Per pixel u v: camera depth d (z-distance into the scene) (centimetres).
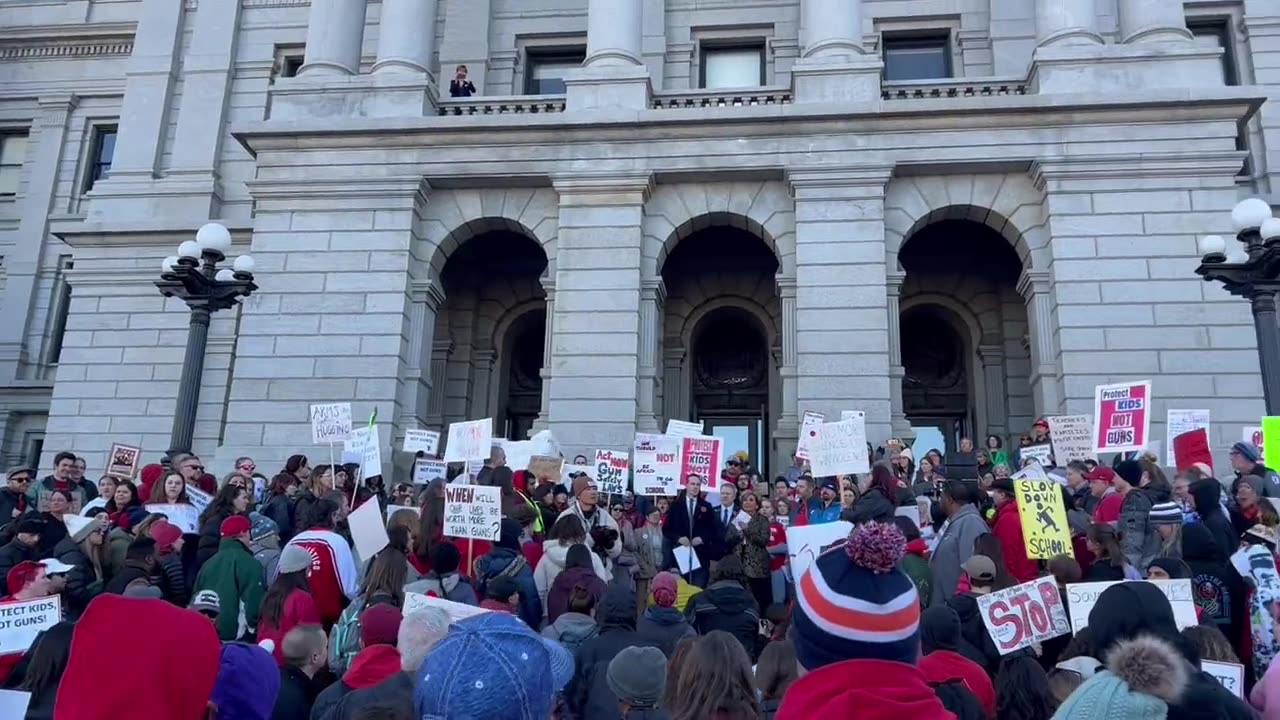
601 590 775
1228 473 1845
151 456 2573
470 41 2700
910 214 2103
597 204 2136
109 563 1052
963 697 541
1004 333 2412
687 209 2166
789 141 2116
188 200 2773
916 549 915
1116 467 1295
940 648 610
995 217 2102
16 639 692
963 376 2555
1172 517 920
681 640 579
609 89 2195
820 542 980
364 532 995
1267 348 1409
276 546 1056
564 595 800
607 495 1499
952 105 2062
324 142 2223
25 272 3231
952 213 2119
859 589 329
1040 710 591
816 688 321
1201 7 2622
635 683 509
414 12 2344
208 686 370
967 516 1034
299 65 2944
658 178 2161
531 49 2741
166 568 939
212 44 2941
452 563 805
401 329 2125
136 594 656
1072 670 588
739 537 1329
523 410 2661
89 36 3391
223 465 2061
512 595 741
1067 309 1969
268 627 720
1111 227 2000
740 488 1636
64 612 902
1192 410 1552
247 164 2839
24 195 3325
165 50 2975
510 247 2536
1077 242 2002
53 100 3372
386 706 349
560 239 2125
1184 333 1931
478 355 2573
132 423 2606
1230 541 959
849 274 2033
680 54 2655
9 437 3114
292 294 2159
